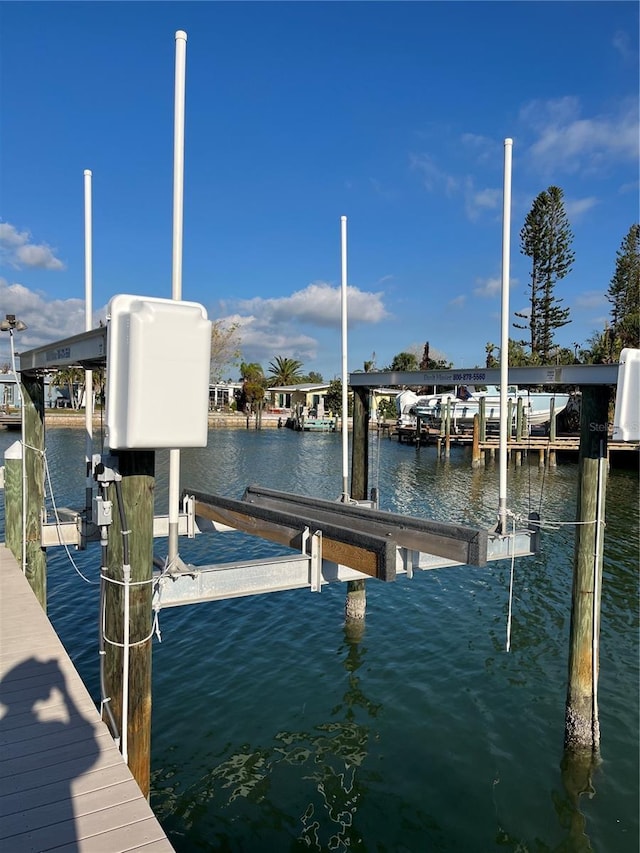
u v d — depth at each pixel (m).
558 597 9.82
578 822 4.69
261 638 8.09
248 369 64.50
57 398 61.62
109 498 3.26
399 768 5.32
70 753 3.03
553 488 21.91
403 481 23.53
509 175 5.69
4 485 6.19
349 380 8.38
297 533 4.78
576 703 5.48
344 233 7.54
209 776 5.18
